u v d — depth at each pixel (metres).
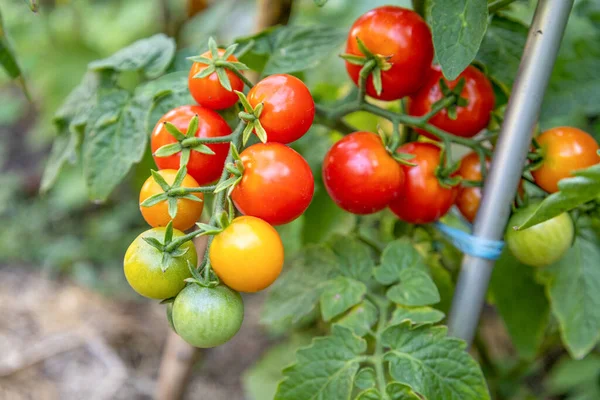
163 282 0.30
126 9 1.16
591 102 0.43
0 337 0.80
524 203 0.37
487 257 0.36
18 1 0.95
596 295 0.41
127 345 0.82
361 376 0.35
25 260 1.00
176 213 0.30
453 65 0.32
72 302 0.89
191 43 0.69
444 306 0.43
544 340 0.56
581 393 0.62
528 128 0.35
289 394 0.35
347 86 0.54
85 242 1.03
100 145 0.39
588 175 0.31
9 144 1.32
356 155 0.35
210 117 0.34
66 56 0.93
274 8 0.48
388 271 0.38
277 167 0.31
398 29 0.35
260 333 0.85
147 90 0.39
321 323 0.55
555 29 0.34
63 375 0.76
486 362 0.57
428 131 0.37
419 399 0.33
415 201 0.37
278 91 0.32
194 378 0.79
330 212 0.46
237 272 0.30
